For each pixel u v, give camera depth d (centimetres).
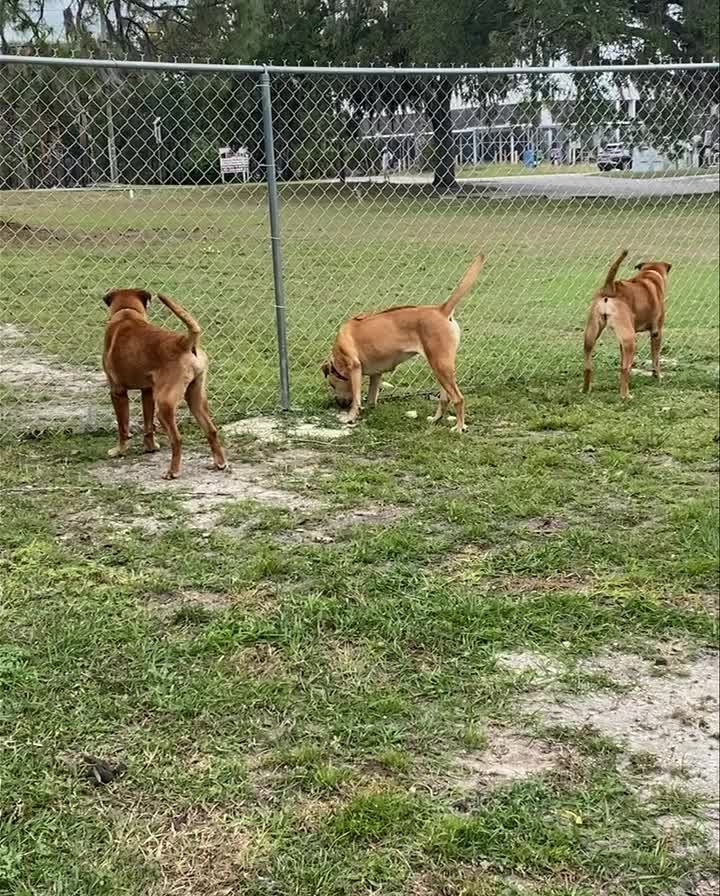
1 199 796
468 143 1012
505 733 322
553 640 385
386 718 326
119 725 316
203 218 1082
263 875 253
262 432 663
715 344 969
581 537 477
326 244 1345
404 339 677
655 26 2759
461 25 2734
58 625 375
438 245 1427
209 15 2578
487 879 254
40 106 779
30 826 267
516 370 847
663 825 279
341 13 2873
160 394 558
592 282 1305
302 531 490
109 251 1133
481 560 457
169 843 263
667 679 360
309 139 916
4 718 314
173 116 830
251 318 1043
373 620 389
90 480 559
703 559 452
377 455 621
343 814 275
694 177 1222
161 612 396
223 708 327
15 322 959
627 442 639
